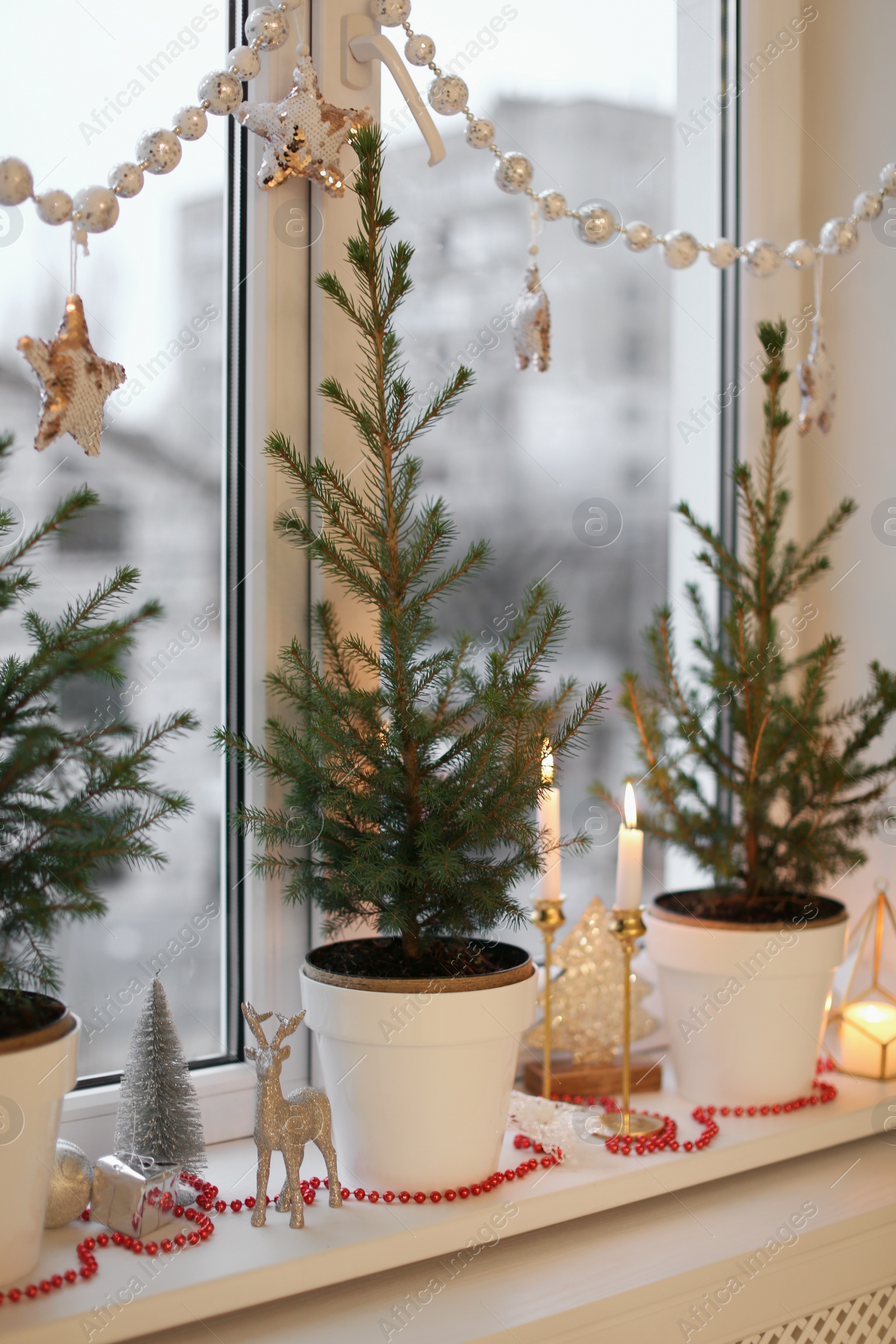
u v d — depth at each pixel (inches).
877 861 58.5
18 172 34.8
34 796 37.3
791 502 62.3
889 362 57.7
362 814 40.3
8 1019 34.9
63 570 44.2
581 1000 53.3
